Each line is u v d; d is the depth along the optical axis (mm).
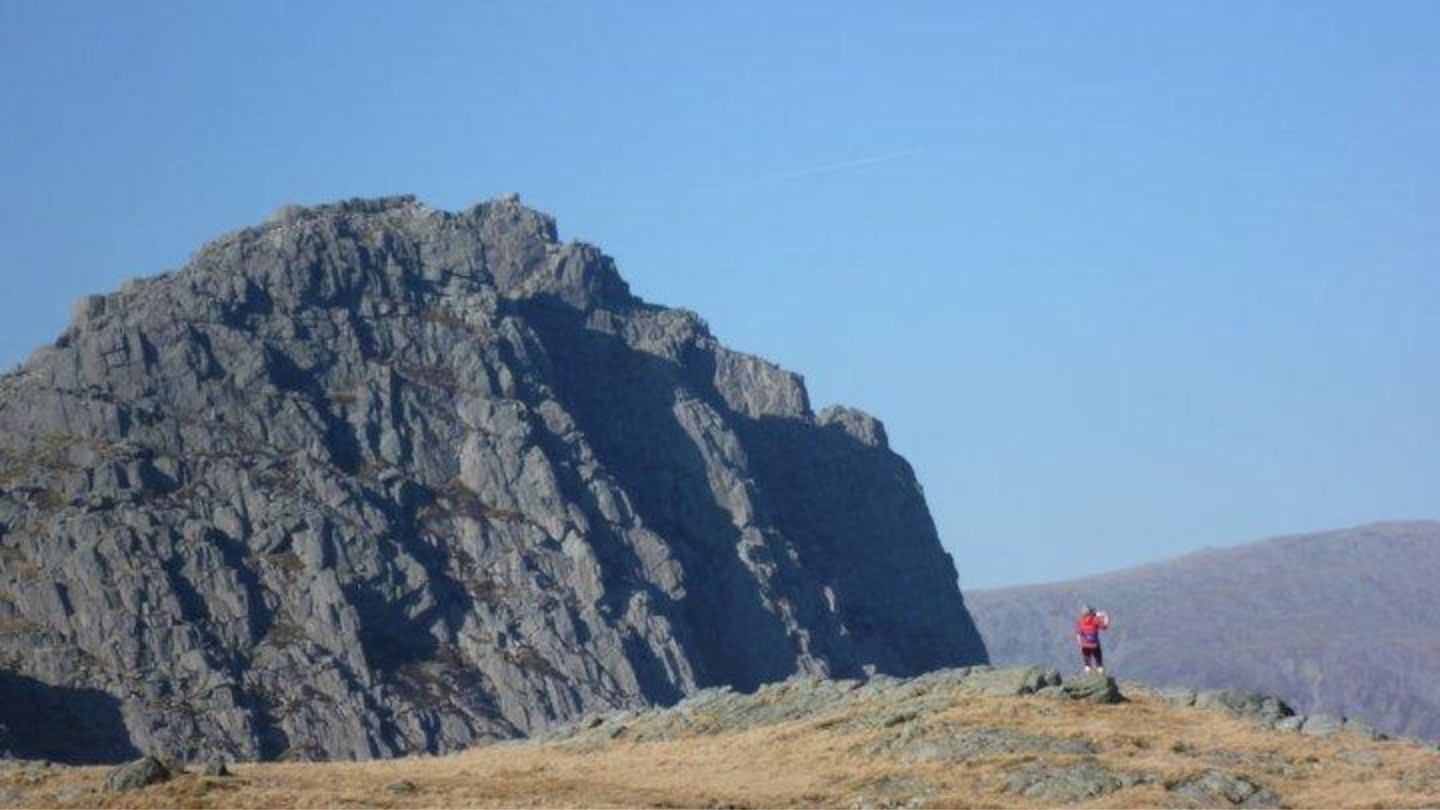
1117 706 102062
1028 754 91500
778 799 87250
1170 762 89938
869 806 85188
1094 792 85750
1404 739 96938
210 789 87500
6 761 101875
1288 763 90562
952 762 92188
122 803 85188
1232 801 84562
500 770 98625
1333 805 83312
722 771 95812
